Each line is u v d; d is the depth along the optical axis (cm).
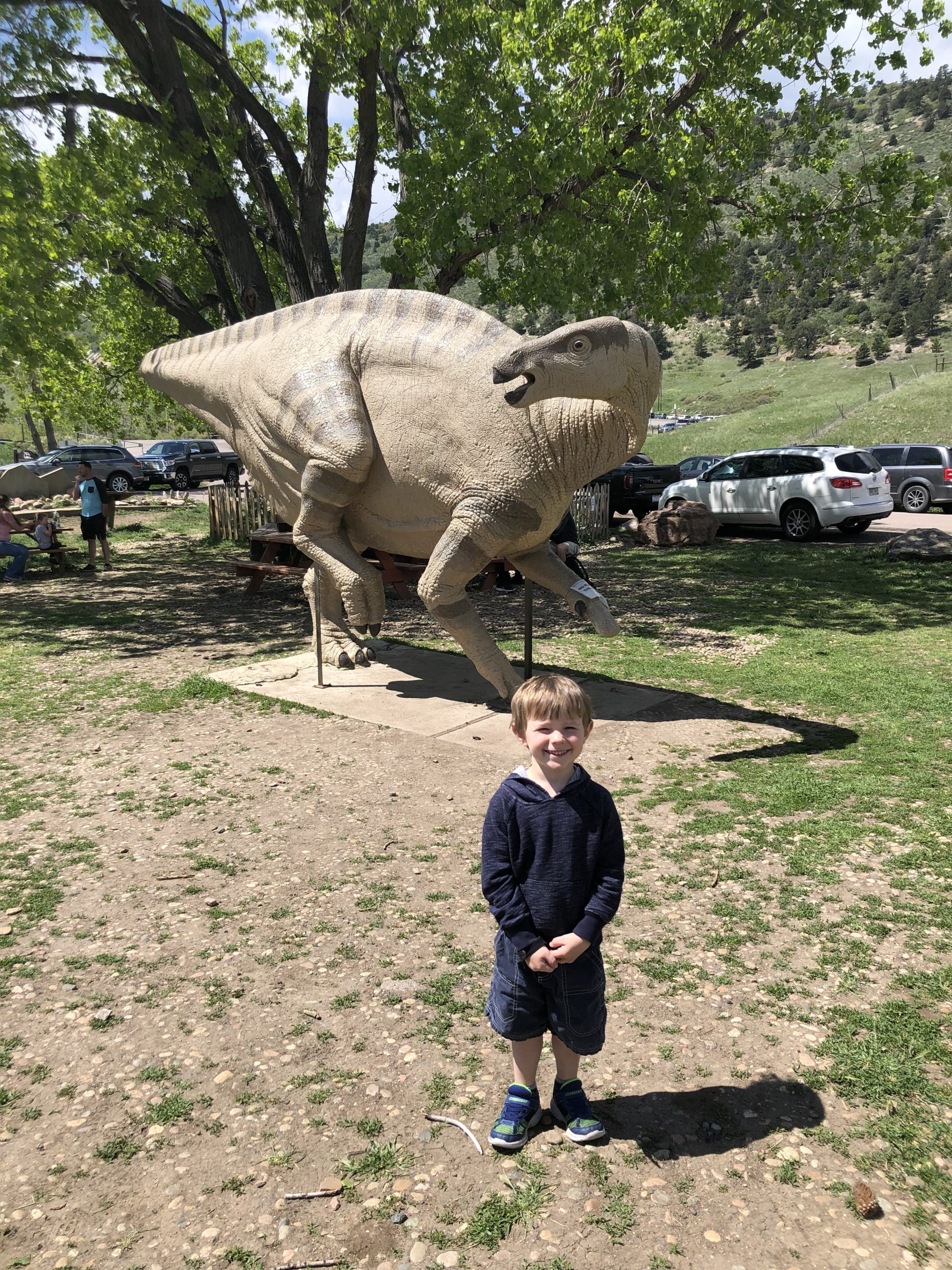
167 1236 247
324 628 895
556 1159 270
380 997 355
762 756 612
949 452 2222
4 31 1180
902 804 518
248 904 431
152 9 1212
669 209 1291
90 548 1549
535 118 1215
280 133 1412
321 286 1405
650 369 570
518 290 1351
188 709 750
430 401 679
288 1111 293
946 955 369
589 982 263
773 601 1179
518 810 257
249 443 837
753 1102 292
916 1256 234
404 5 1138
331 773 602
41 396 2455
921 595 1182
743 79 1348
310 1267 237
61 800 564
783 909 411
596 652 927
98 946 396
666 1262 234
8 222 1171
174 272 1802
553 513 668
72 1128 288
